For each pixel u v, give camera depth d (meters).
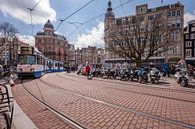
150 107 7.08
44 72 29.23
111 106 7.23
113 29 32.59
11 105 4.99
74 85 14.51
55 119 5.78
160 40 29.70
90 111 6.54
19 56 19.84
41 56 24.22
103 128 4.94
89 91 11.20
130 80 20.12
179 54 48.34
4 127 4.61
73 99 8.68
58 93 10.47
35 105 7.64
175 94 10.34
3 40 49.12
